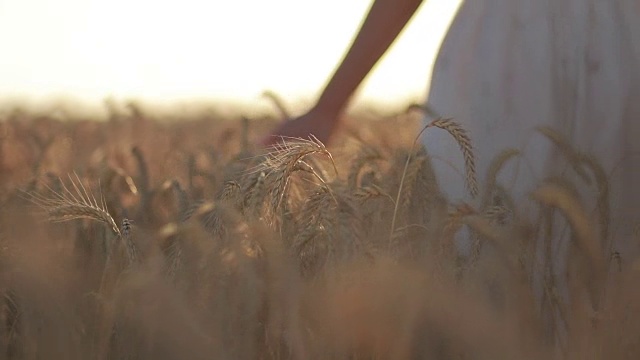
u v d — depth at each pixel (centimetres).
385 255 211
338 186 216
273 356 207
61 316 235
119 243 231
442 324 204
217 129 617
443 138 271
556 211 240
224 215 214
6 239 241
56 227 265
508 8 272
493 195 237
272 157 220
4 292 240
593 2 267
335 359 207
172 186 283
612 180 261
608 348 203
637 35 265
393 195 242
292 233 227
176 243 224
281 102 350
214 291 213
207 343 208
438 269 212
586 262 207
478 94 273
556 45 268
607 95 265
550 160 262
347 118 268
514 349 202
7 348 238
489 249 217
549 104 267
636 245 236
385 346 206
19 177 383
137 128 521
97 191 304
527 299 205
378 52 258
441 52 283
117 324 221
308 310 208
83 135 532
